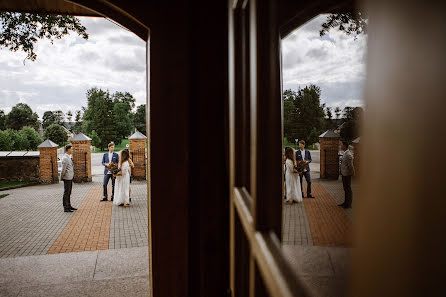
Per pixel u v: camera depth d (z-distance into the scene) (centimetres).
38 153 1611
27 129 4300
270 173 72
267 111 72
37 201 1090
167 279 232
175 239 232
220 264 190
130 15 222
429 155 17
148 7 224
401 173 19
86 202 1055
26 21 702
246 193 98
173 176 231
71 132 8188
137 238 670
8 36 699
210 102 185
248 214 82
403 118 18
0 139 3697
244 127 102
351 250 24
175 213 232
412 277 18
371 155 21
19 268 463
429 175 17
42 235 702
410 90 18
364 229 22
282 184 74
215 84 185
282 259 59
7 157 1509
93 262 483
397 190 19
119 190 978
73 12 374
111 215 875
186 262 233
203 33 183
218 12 183
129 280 418
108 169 1032
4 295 381
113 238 672
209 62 185
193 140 211
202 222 189
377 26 20
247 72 100
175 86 228
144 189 1271
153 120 228
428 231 17
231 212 111
